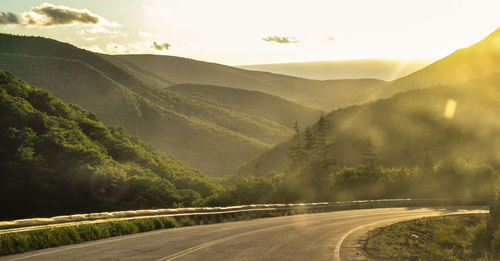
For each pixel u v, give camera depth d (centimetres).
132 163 8762
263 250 1268
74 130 8175
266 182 6750
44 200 6150
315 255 1186
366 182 6625
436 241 1686
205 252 1220
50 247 1328
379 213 3331
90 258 1108
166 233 1778
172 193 7350
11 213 5972
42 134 7706
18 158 6338
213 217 2619
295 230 1928
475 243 1669
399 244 1541
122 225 1759
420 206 4534
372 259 1147
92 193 6562
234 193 6738
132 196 7206
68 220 1530
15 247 1226
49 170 6391
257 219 2759
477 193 5453
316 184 6844
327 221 2516
